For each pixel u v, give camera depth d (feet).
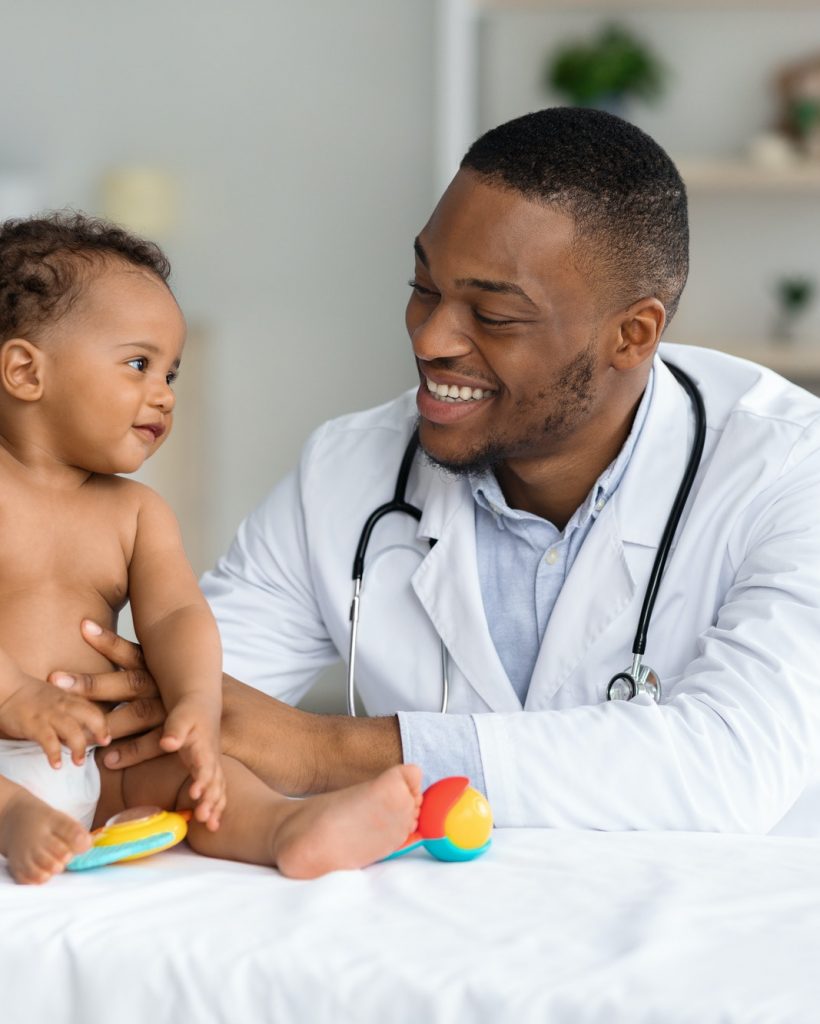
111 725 4.10
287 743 4.33
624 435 5.25
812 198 14.83
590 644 5.07
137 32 12.11
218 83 12.12
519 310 4.73
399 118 12.01
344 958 2.97
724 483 5.11
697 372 5.69
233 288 12.36
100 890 3.43
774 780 4.33
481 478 5.25
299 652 5.83
